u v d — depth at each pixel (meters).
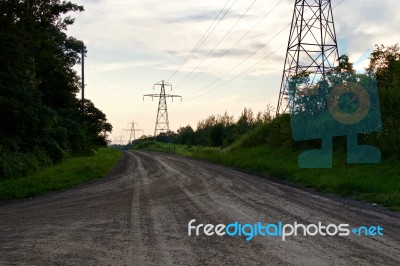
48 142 29.62
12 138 26.14
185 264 6.30
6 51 27.19
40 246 7.52
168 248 7.25
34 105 29.36
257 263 6.30
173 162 35.88
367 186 14.17
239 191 15.23
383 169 16.78
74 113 47.81
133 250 7.14
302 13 30.78
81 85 51.06
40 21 36.50
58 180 19.77
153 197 13.99
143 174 23.86
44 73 42.72
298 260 6.43
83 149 45.44
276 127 33.41
